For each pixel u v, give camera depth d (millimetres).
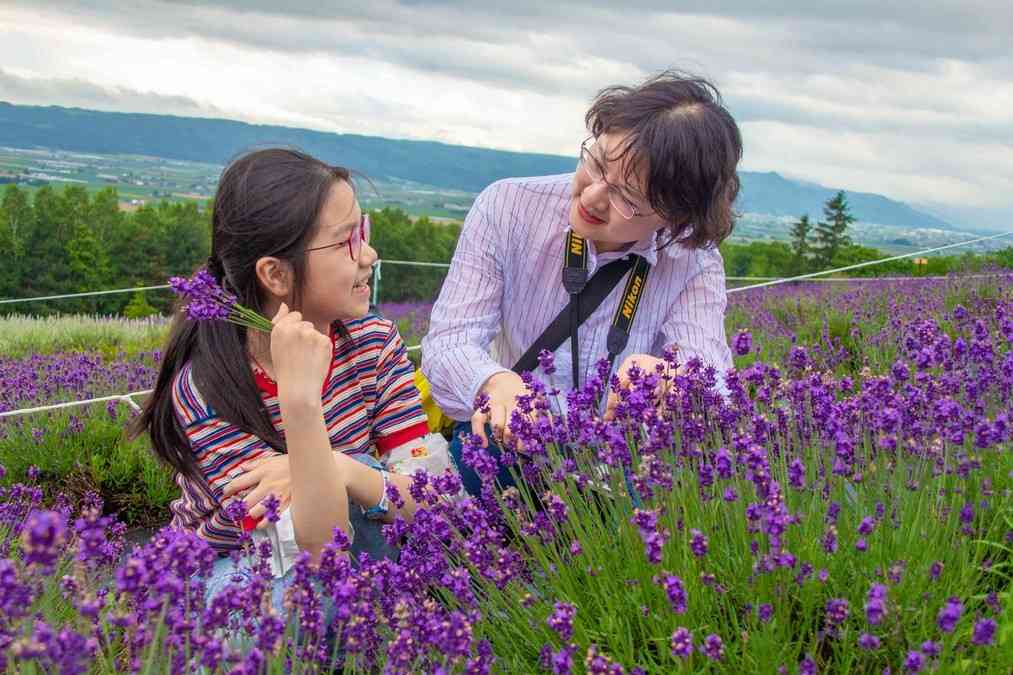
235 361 2689
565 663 1740
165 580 1632
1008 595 2090
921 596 2072
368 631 1974
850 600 2152
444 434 4000
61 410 6090
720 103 2842
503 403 3055
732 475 2188
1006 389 2822
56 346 13531
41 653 1504
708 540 2238
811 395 2562
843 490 2355
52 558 1466
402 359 3205
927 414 2490
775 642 1937
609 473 2494
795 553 2186
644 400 2359
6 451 5656
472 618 1969
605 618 2137
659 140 2645
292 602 1923
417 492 2314
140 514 5477
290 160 2691
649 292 3463
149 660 1641
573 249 3336
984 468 2615
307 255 2633
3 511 3088
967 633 2010
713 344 3475
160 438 2824
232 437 2736
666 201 2727
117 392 6816
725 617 2096
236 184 2654
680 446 2453
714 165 2707
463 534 2629
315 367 2498
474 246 3461
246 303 2723
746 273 80938
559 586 2256
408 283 41844
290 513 2562
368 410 3127
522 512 2473
